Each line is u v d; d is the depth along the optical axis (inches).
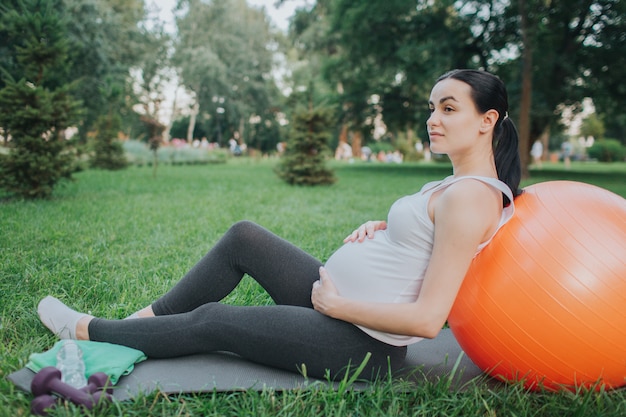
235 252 80.9
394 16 720.3
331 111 463.2
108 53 780.6
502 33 734.5
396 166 974.4
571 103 768.9
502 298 68.9
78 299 111.0
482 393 73.6
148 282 127.2
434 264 63.7
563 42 714.8
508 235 70.5
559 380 70.9
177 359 78.7
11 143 271.9
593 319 65.4
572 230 67.9
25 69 281.6
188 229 201.2
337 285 73.5
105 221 212.2
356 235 78.0
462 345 77.7
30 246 156.5
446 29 741.9
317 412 68.1
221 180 478.3
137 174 523.8
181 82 1582.2
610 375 69.6
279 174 469.1
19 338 88.9
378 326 66.8
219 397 70.3
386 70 814.5
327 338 71.3
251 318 73.5
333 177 462.6
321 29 1061.8
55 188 324.2
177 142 946.1
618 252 66.4
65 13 646.5
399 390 72.7
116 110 742.5
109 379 68.5
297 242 180.4
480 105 67.1
